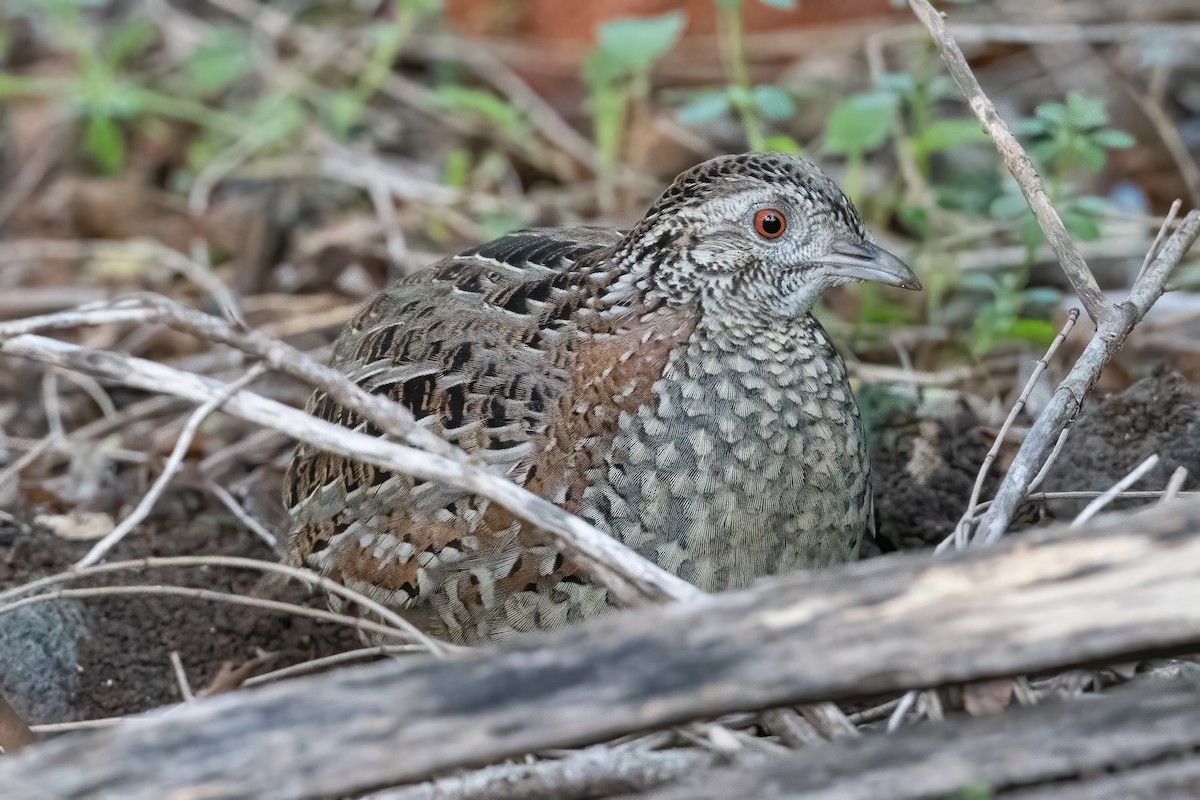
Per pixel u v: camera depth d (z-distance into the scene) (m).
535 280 8.00
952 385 9.92
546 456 7.42
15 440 10.43
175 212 13.29
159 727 5.39
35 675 8.23
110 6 15.46
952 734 5.41
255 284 12.52
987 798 5.14
